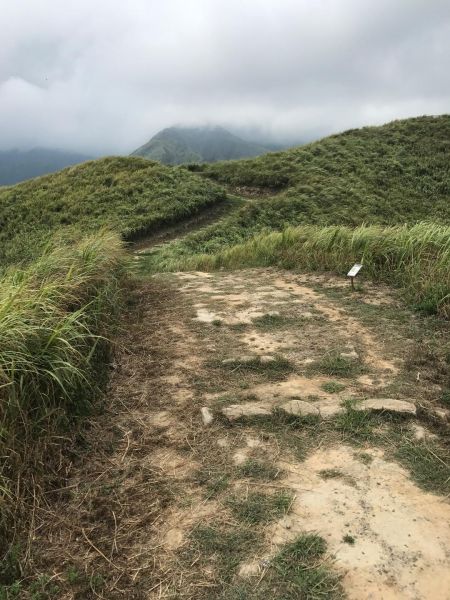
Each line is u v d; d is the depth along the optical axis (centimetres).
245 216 2194
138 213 2183
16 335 349
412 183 2688
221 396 404
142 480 308
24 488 287
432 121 3372
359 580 230
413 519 267
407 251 770
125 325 579
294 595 223
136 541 262
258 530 262
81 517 279
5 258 1625
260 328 569
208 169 2972
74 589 234
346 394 402
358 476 302
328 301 672
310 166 2794
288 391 410
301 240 1016
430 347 493
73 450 335
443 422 359
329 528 261
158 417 381
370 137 3195
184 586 232
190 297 720
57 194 2445
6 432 294
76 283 496
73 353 388
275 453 327
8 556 248
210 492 293
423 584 228
